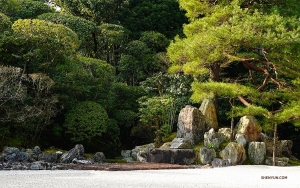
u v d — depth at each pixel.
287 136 20.56
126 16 26.98
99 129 16.27
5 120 13.84
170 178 8.02
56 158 12.60
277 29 10.74
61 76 15.95
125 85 19.44
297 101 13.34
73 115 16.05
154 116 17.39
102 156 14.94
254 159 13.55
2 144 14.32
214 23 13.64
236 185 6.96
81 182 6.85
